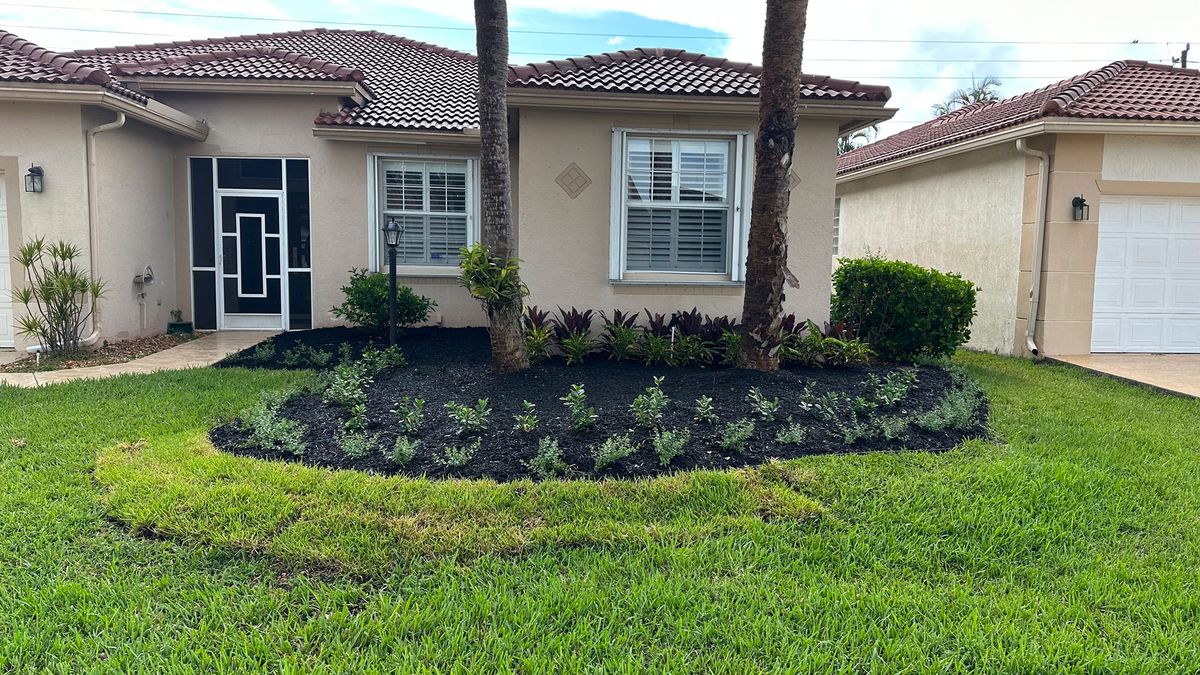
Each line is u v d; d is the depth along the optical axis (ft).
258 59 41.57
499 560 13.24
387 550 13.41
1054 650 10.82
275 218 41.83
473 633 11.03
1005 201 38.37
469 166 41.34
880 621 11.53
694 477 16.69
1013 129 35.96
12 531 13.91
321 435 19.75
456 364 28.40
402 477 16.67
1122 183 35.70
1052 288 35.96
